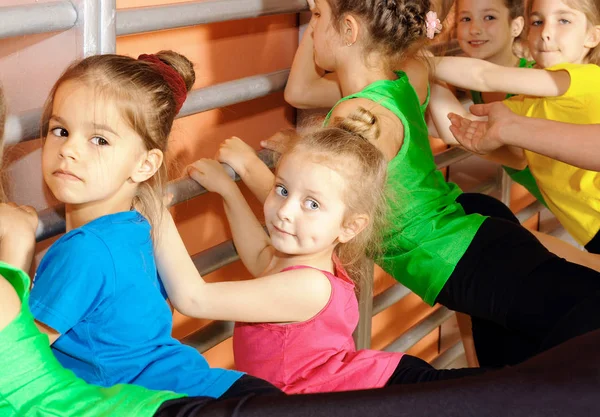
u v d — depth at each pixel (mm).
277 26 1871
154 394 965
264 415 914
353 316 1468
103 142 1153
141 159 1205
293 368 1408
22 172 1324
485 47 2117
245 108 1821
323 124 1625
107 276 1123
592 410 856
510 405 868
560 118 1934
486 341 1779
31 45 1280
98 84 1151
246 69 1812
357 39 1666
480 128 1815
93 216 1216
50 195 1320
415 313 2562
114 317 1140
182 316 1770
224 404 940
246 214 1562
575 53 1954
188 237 1743
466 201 1928
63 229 1260
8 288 910
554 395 864
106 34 1275
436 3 1843
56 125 1156
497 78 1885
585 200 1950
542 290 1599
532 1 1972
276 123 1923
